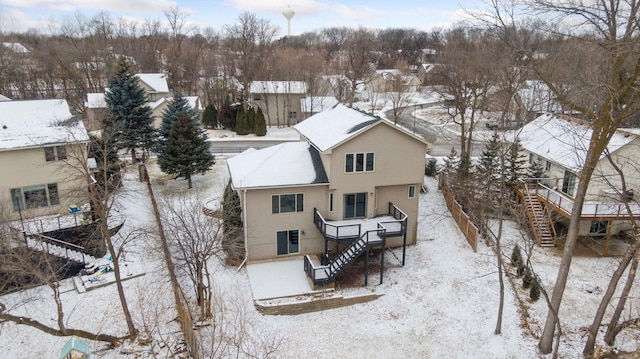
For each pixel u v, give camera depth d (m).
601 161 28.38
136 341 21.00
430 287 25.33
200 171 39.25
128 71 44.66
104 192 22.45
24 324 21.94
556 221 30.08
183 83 85.62
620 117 16.14
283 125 68.00
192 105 66.19
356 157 27.09
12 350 20.56
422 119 72.31
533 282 23.03
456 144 54.91
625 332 20.64
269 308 22.97
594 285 24.45
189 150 37.72
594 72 19.12
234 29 80.06
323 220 26.50
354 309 23.91
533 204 30.92
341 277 26.55
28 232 26.19
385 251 29.38
